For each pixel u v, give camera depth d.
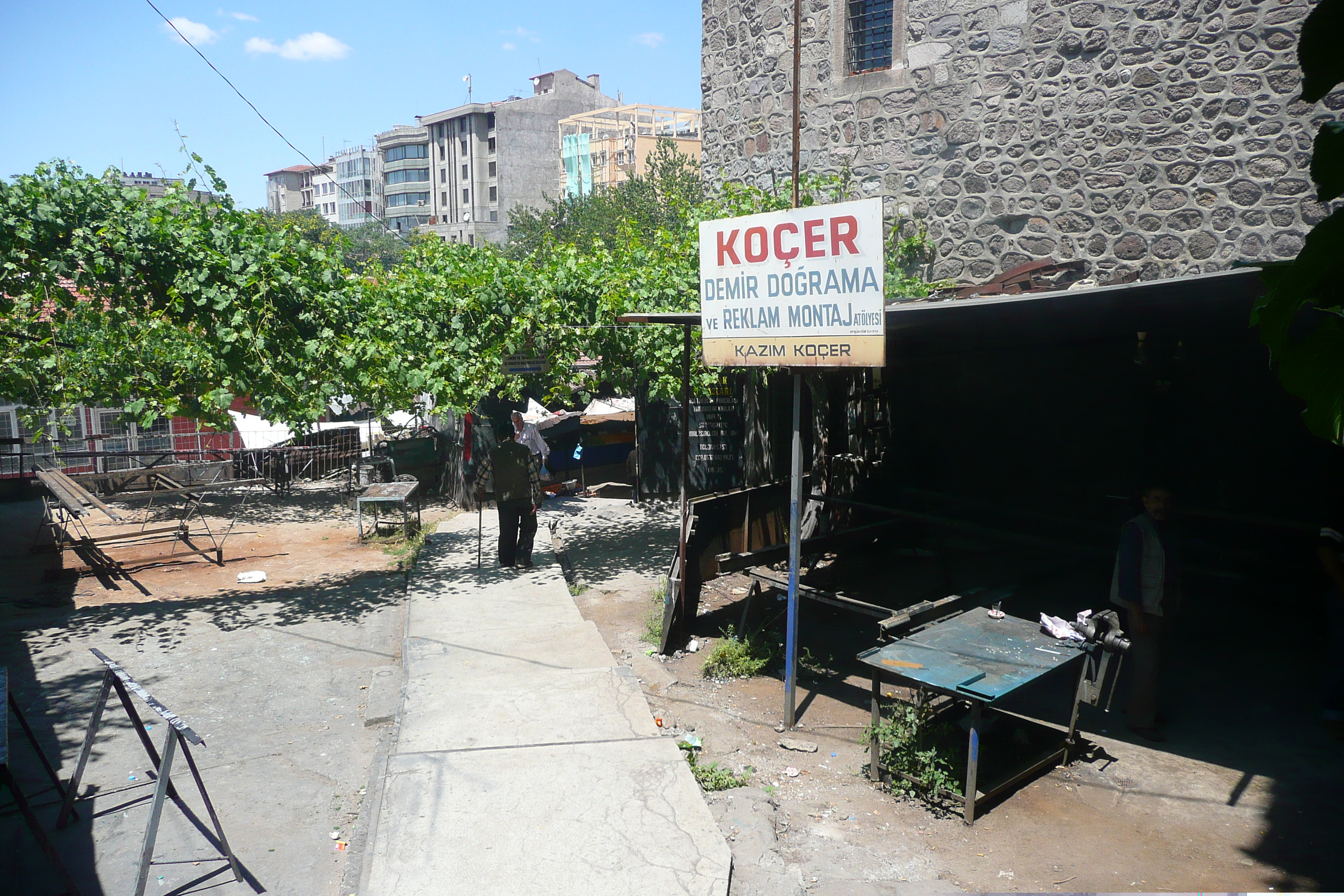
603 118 83.69
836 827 4.27
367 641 7.31
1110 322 6.02
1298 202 7.52
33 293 7.31
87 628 7.73
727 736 5.35
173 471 13.77
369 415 17.69
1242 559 7.96
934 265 9.69
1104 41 8.34
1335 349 1.25
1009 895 3.67
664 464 13.71
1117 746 5.15
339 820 4.45
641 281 9.03
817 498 8.44
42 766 5.04
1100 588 8.26
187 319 7.70
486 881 3.58
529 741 4.96
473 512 13.83
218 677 6.49
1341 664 5.23
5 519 13.45
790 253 5.13
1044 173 8.84
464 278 8.34
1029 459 10.22
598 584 9.03
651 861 3.73
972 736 4.25
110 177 7.49
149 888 3.85
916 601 7.86
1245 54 7.65
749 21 11.08
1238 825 4.24
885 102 9.82
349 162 114.56
